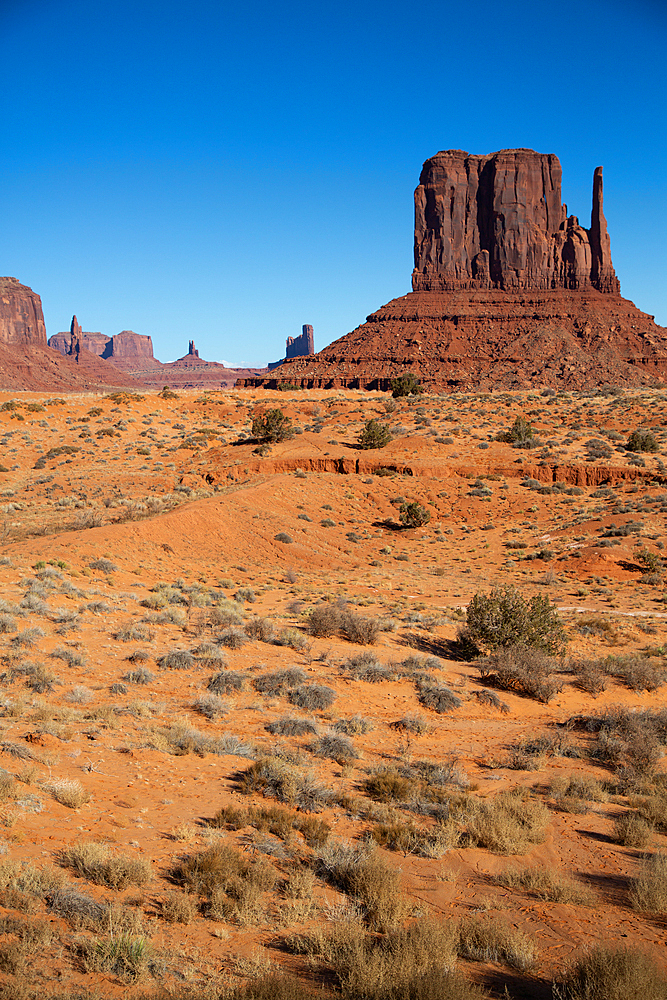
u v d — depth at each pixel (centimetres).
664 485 5912
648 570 4466
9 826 833
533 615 2409
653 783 1402
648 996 607
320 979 627
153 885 766
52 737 1153
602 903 862
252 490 5412
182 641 2052
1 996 520
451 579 4347
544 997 631
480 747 1566
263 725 1484
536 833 1075
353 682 1859
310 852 921
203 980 604
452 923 749
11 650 1680
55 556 3155
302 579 4059
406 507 5684
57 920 656
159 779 1094
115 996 554
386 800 1156
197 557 4003
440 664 2166
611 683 2220
